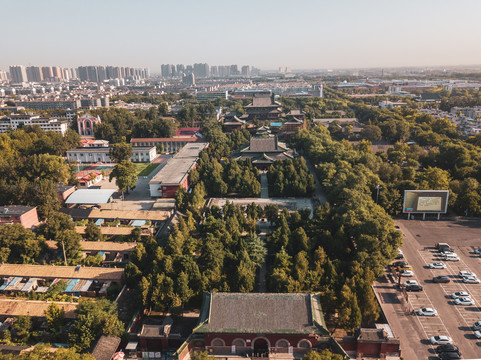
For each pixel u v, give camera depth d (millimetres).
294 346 71625
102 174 194250
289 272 90375
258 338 71625
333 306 80312
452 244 116500
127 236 122062
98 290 95750
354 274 88375
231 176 165000
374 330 73375
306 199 156625
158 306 83375
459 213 139000
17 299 90938
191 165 183500
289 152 195875
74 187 164625
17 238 109312
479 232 124125
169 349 75438
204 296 80125
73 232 109438
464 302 88062
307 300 73375
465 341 76500
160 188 162125
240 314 71750
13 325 79812
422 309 84938
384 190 137625
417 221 133625
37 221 137875
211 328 70062
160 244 109375
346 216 109500
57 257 109938
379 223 99875
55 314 78125
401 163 190125
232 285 87625
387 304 88500
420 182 142375
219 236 106062
